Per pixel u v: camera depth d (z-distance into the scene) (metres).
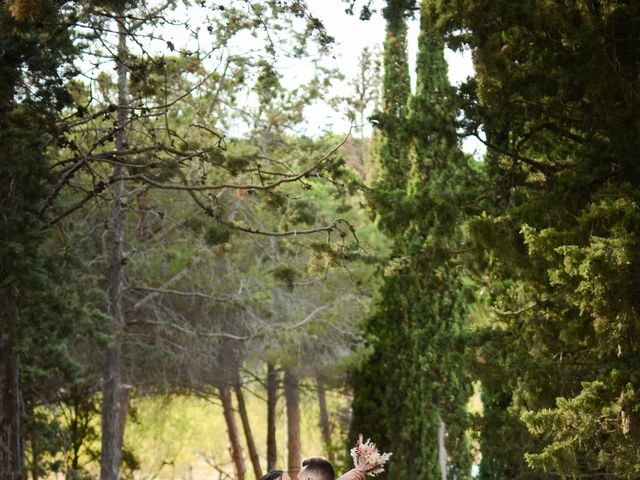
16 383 19.58
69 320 22.97
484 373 17.53
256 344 36.72
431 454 28.53
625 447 13.68
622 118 14.83
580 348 17.38
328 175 21.78
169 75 23.09
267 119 28.64
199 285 33.53
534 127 17.33
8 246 16.75
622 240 11.71
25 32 17.03
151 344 34.75
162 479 55.88
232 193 31.58
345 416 51.19
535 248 12.97
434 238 19.28
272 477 5.54
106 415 27.92
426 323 28.59
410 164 29.19
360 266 35.50
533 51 15.91
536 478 18.83
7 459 19.27
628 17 14.65
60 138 19.23
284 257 34.19
